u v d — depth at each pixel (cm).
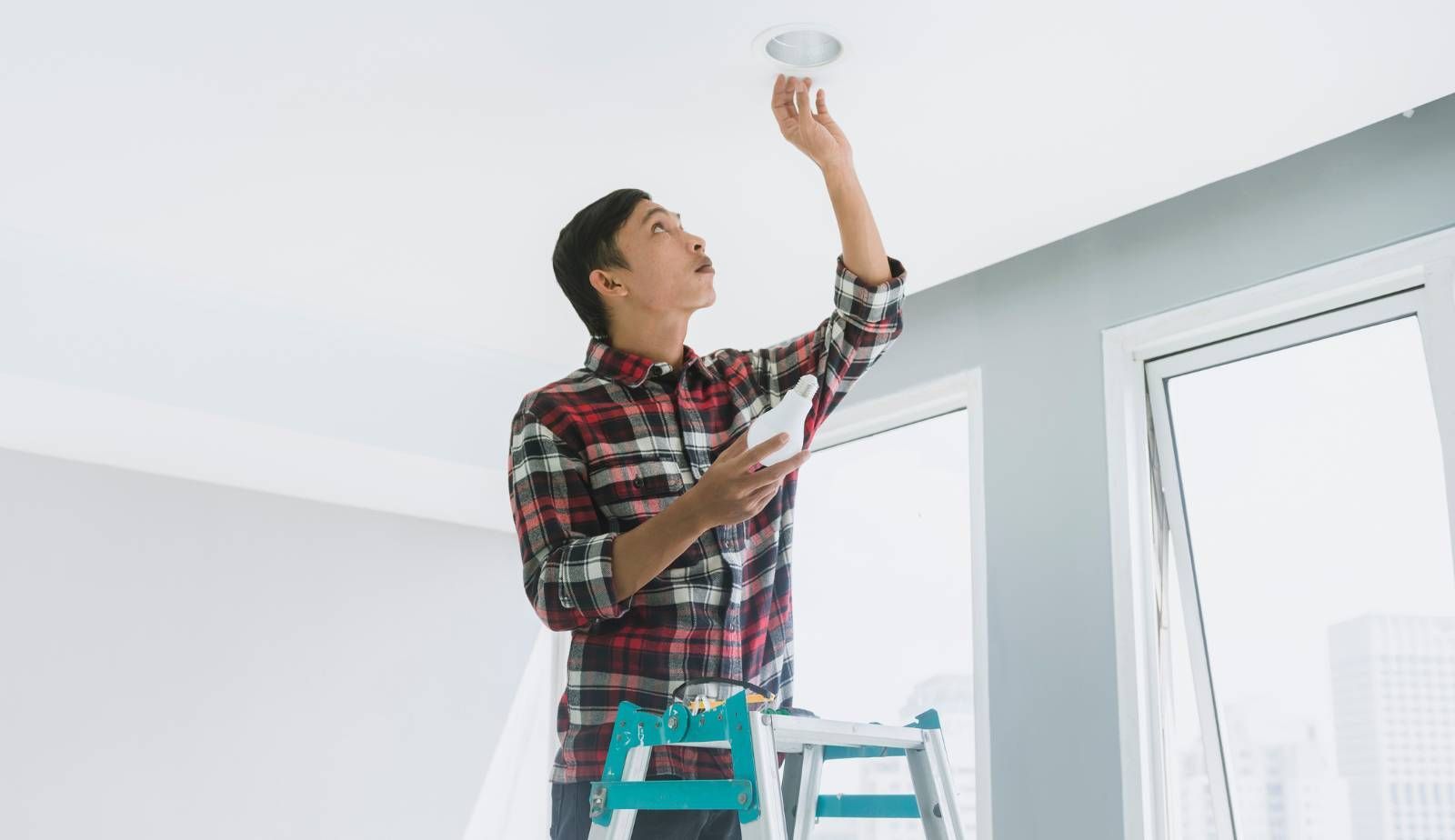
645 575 151
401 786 412
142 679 375
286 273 326
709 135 258
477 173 275
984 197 279
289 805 390
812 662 367
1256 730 272
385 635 423
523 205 288
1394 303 258
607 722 164
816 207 286
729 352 194
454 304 345
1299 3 212
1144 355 298
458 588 443
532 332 366
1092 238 309
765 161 268
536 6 220
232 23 226
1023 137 255
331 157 270
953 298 338
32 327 311
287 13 223
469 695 434
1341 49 224
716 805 146
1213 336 287
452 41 231
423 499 419
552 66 237
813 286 326
